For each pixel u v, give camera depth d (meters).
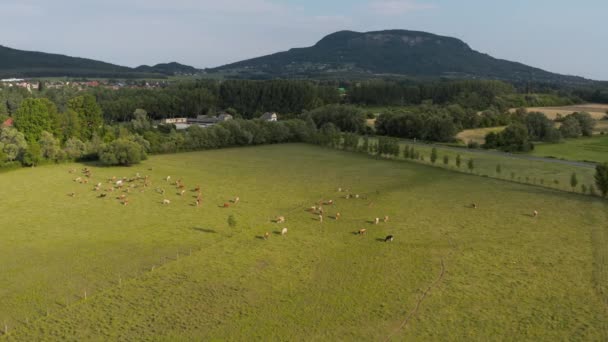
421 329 50.25
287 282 61.81
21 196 106.19
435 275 64.25
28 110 165.12
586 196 110.62
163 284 60.94
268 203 103.00
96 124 192.00
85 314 53.16
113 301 56.25
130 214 93.06
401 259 70.19
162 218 90.62
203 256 70.94
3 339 47.91
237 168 147.62
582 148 186.50
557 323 51.31
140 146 154.12
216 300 56.62
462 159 163.00
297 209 98.06
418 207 100.31
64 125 176.62
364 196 110.06
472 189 117.88
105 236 79.81
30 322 51.44
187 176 133.25
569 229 84.94
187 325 50.81
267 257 70.69
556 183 123.44
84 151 155.88
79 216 91.31
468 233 82.69
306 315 53.12
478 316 52.97
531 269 66.31
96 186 116.81
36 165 144.38
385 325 51.00
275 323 51.28
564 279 62.72
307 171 142.88
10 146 140.12
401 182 126.31
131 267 66.50
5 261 68.25
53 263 67.69
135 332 49.38
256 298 57.25
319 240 78.69
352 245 76.31
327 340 47.97
